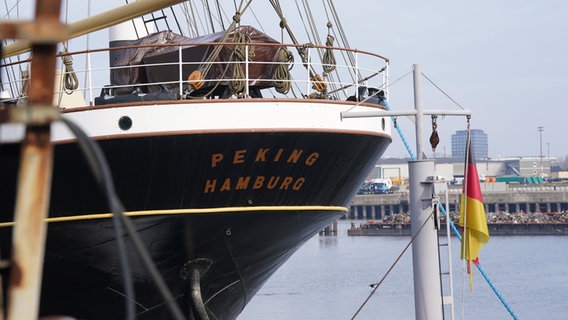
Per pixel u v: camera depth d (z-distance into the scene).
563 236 102.06
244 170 14.45
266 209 14.96
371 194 147.12
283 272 59.41
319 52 16.50
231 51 14.88
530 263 66.50
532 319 39.16
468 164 14.10
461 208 14.20
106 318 16.22
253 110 14.12
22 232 4.20
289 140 14.42
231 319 17.61
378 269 60.12
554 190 129.50
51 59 4.25
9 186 13.58
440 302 13.41
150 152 13.99
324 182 15.42
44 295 15.81
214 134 13.98
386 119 16.38
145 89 15.70
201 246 15.15
